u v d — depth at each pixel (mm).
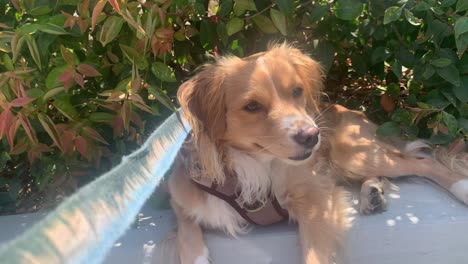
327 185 416
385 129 459
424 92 482
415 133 460
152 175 351
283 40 490
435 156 464
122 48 405
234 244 385
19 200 485
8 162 490
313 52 478
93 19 359
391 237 397
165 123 413
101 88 448
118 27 380
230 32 428
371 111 550
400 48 456
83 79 410
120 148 448
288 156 346
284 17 427
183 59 483
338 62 552
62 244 222
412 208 416
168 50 425
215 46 469
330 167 465
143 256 386
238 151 377
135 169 345
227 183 378
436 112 468
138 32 387
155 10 400
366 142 465
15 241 205
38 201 482
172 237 393
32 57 387
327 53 476
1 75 372
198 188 383
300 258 383
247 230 395
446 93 441
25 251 201
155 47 411
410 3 418
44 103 408
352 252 398
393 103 509
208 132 379
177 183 390
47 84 382
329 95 577
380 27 456
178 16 436
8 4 418
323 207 389
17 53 370
